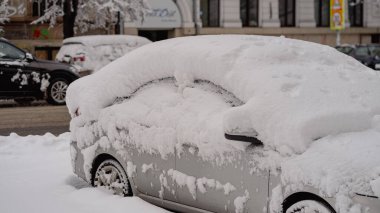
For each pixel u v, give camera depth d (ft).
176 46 18.85
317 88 16.31
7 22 97.50
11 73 51.78
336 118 15.17
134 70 19.79
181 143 17.13
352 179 13.25
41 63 53.67
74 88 21.91
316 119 14.85
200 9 117.29
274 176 14.67
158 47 19.44
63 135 34.24
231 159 15.74
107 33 98.48
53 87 54.49
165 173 17.75
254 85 16.10
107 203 18.90
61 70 54.70
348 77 17.60
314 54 18.37
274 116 15.15
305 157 14.19
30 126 43.14
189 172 16.94
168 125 17.70
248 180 15.29
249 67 16.74
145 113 18.71
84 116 20.99
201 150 16.48
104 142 20.13
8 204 19.39
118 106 19.98
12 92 52.06
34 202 19.58
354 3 127.65
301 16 124.26
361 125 15.57
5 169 25.11
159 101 18.52
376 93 17.28
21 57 52.70
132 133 18.95
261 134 15.16
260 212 14.99
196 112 17.21
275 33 121.19
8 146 30.27
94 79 21.38
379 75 18.69
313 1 124.77
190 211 17.13
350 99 16.38
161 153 17.83
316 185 13.66
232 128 15.21
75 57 61.87
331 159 13.84
